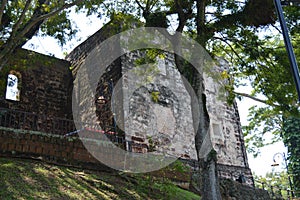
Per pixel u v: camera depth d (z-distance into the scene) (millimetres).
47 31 14344
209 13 12945
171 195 11562
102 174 11680
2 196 8641
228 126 19547
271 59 13188
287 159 24484
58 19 14297
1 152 10750
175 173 13406
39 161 11055
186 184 13508
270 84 13234
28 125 16891
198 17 12539
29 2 11820
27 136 11242
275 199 16406
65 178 10477
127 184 11398
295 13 12250
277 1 7629
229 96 15117
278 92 13102
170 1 14023
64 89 19562
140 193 11031
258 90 13922
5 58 12016
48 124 17531
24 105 17750
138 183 11594
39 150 11250
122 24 15820
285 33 7336
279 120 25766
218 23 12500
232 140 19297
